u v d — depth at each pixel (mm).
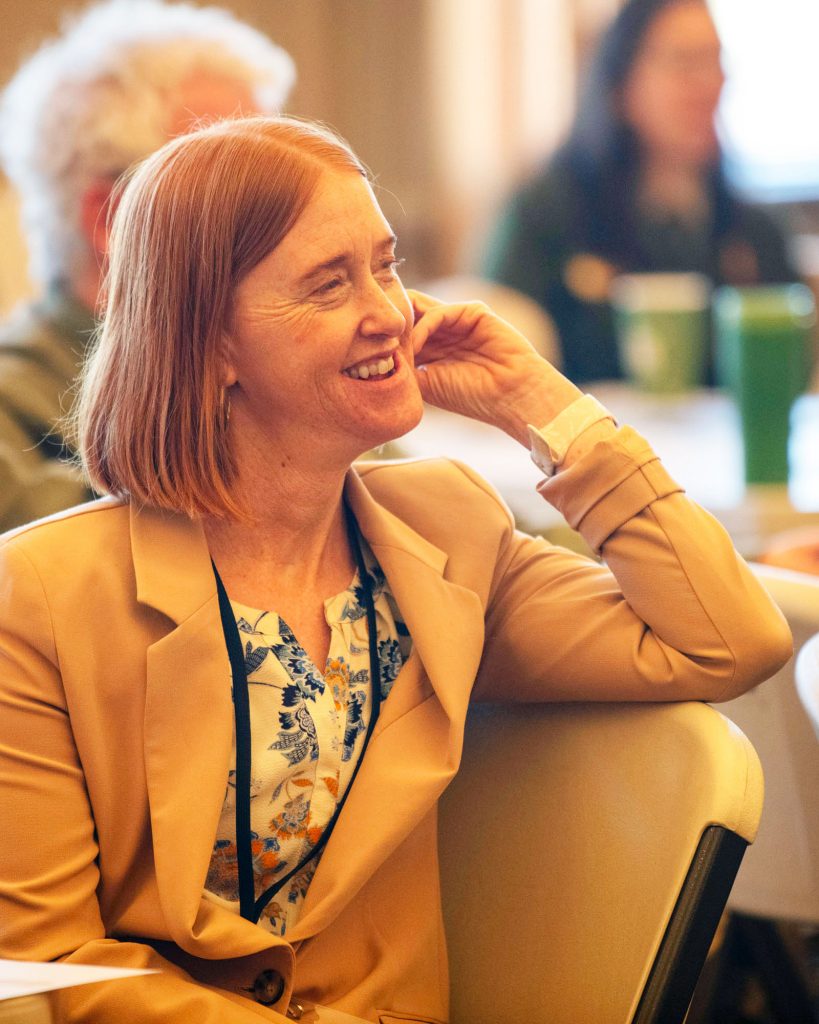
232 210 2242
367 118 10578
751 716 3209
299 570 2455
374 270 2359
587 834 2418
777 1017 3738
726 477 4805
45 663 2225
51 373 3877
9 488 3492
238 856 2328
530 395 2664
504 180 10555
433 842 2545
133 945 2154
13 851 2158
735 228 7598
